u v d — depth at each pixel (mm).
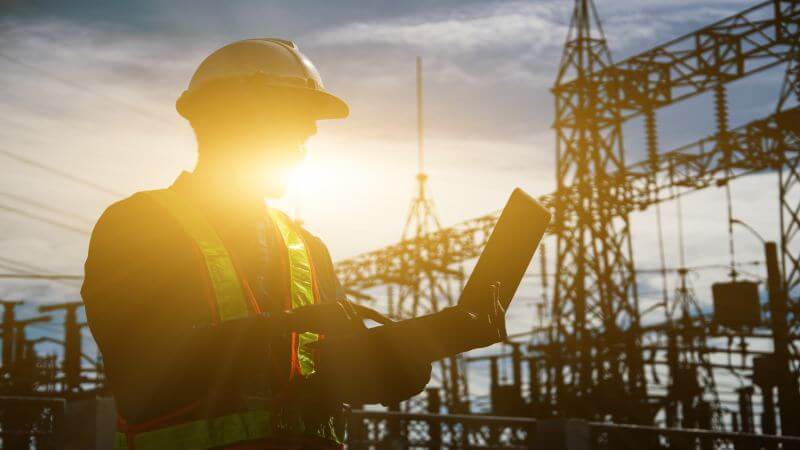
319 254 2244
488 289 1840
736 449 10070
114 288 1811
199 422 1790
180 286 1825
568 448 10070
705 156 33250
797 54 28875
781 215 30547
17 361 30500
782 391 30000
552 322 36594
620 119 34562
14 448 8555
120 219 1866
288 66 2025
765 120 30453
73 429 8578
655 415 35531
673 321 39656
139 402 1784
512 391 39875
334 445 1963
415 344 1816
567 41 35062
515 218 1845
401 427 10672
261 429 1822
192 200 1951
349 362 1835
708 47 30391
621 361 35375
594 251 35344
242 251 1942
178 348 1756
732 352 35906
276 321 1781
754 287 35969
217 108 1992
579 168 35219
